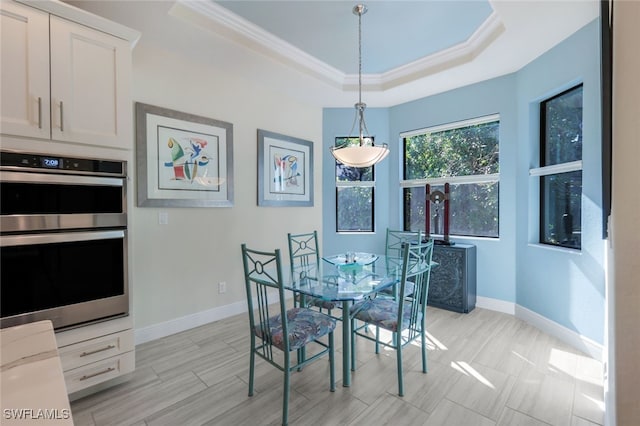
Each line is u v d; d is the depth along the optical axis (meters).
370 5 2.29
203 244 2.97
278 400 1.83
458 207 3.73
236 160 3.22
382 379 2.05
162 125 2.66
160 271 2.68
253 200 3.39
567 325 2.55
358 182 4.28
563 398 1.83
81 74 1.75
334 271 2.37
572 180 2.67
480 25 2.58
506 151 3.25
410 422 1.64
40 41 1.61
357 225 4.32
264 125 3.49
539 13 2.18
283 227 3.72
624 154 1.09
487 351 2.42
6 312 1.52
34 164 1.59
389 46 2.93
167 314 2.73
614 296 1.13
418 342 2.59
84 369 1.76
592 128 2.30
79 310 1.74
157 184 2.64
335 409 1.75
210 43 2.57
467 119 3.51
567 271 2.54
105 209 1.83
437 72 3.17
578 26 2.34
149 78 2.59
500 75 3.23
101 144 1.82
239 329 2.86
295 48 2.94
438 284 3.41
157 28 2.34
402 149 4.16
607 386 1.44
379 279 2.12
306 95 3.74
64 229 1.68
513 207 3.21
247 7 2.33
